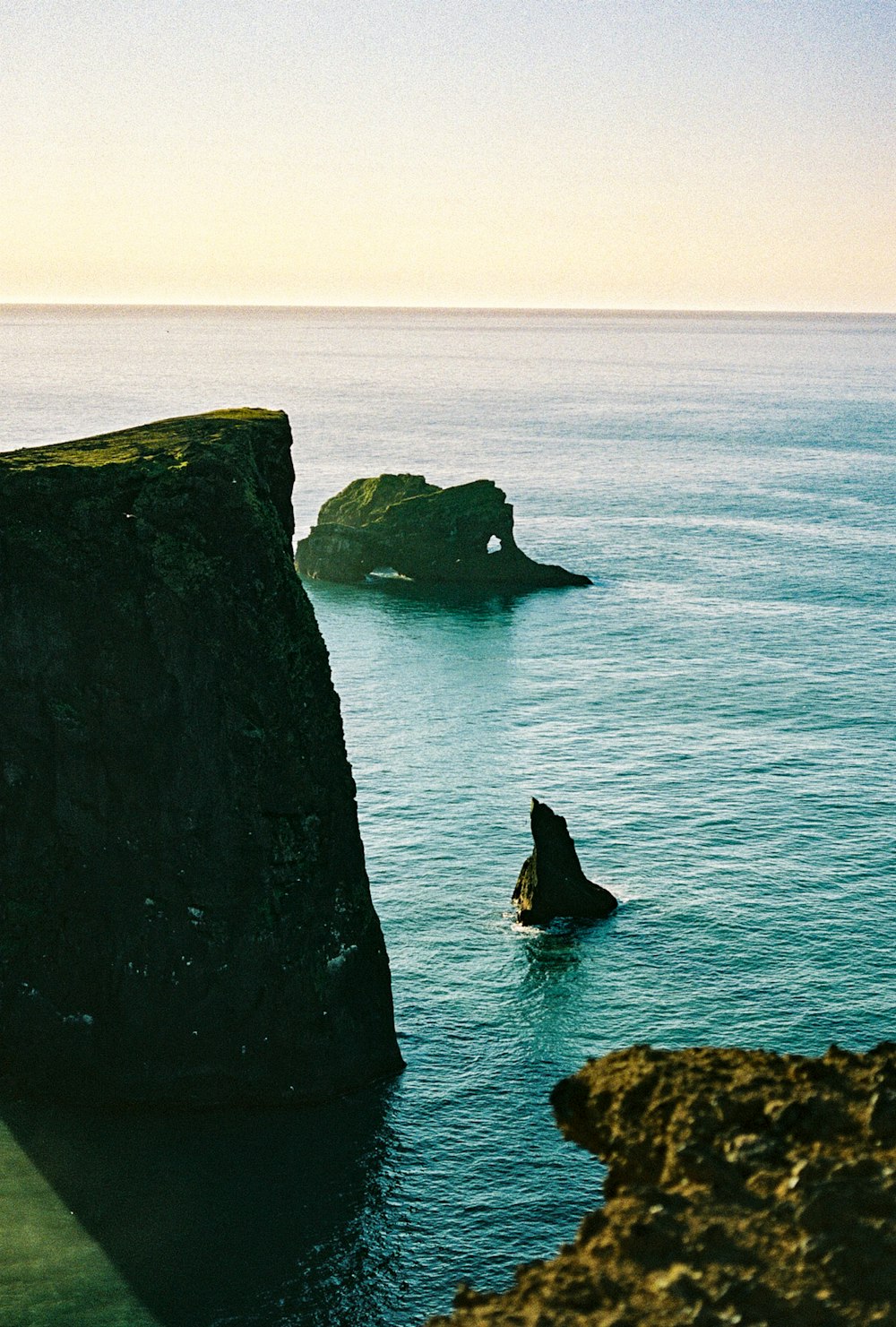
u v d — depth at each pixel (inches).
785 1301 627.5
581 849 2982.3
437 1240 1742.1
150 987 2075.5
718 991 2362.2
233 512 2000.5
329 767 2085.4
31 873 2110.0
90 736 2047.2
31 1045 2122.3
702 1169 725.9
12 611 2036.2
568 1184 1851.6
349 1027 2096.5
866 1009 2295.8
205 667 2005.4
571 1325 629.3
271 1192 1839.3
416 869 2886.3
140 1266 1681.8
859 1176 696.4
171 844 2046.0
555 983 2391.7
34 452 2128.4
